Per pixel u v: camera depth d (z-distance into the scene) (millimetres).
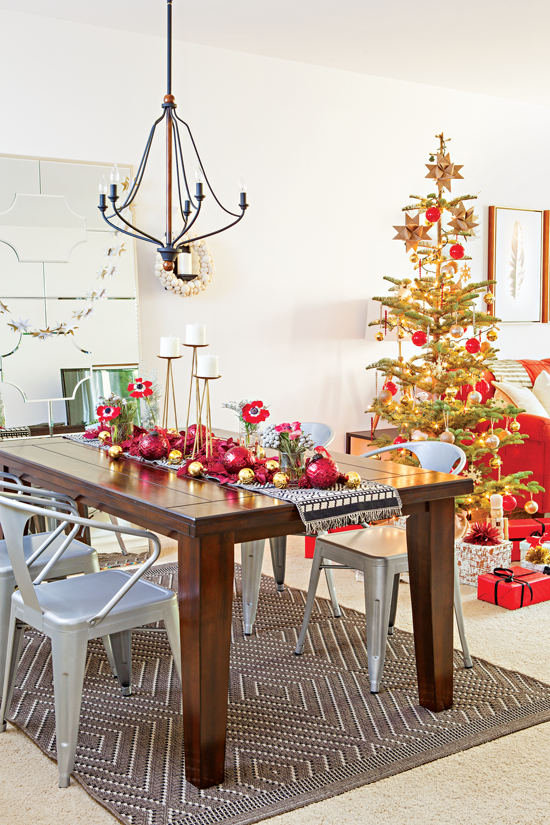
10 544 1901
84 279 3932
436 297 4070
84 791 1860
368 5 3770
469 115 5355
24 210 3779
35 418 3840
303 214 4738
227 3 3719
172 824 1716
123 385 4047
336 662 2635
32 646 2789
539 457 4461
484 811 1772
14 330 3770
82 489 2223
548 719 2217
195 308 4395
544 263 5836
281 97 4586
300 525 1974
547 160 5777
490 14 3898
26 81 3822
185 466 2320
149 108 4164
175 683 2465
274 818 1747
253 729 2162
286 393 4781
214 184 4410
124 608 1978
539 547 3529
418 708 2289
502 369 5176
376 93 4934
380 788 1866
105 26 3988
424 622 2246
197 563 1763
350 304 4977
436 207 3947
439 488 2174
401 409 4094
